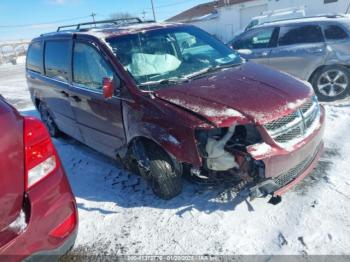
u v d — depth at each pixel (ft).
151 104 9.65
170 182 10.17
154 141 9.55
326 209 9.19
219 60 12.55
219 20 92.38
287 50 19.94
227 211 9.65
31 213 6.11
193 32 13.70
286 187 8.88
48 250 6.42
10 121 6.01
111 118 11.44
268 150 8.23
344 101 18.89
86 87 12.62
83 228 9.86
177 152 8.98
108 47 11.43
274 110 8.64
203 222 9.34
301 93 9.70
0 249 5.72
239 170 8.95
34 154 6.28
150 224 9.62
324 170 11.25
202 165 9.05
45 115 18.52
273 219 9.08
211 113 8.55
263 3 80.28
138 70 10.90
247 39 22.16
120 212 10.43
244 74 10.92
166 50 12.14
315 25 19.25
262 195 8.49
